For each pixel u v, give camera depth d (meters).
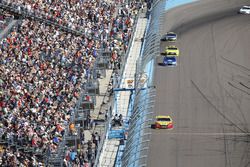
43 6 147.62
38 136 98.69
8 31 134.38
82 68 122.56
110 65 129.75
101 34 140.00
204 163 92.81
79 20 145.00
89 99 111.50
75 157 94.88
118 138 101.69
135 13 157.62
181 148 97.12
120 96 116.38
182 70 125.56
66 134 99.25
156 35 140.62
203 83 119.81
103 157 96.38
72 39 136.38
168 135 101.00
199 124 104.69
